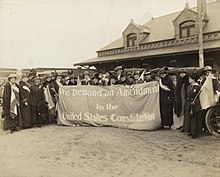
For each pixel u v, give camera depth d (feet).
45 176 15.90
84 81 35.91
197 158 18.66
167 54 47.01
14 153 20.83
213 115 24.89
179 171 16.31
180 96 27.50
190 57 46.42
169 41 52.16
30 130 30.53
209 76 24.63
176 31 51.21
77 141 24.26
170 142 23.16
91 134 27.12
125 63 54.39
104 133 27.40
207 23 48.88
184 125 25.48
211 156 18.97
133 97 29.99
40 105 32.76
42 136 26.89
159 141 23.59
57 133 28.22
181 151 20.44
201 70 26.32
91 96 32.48
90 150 21.27
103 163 18.10
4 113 30.32
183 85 27.37
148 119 28.91
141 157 19.24
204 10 49.32
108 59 55.57
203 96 24.02
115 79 33.83
